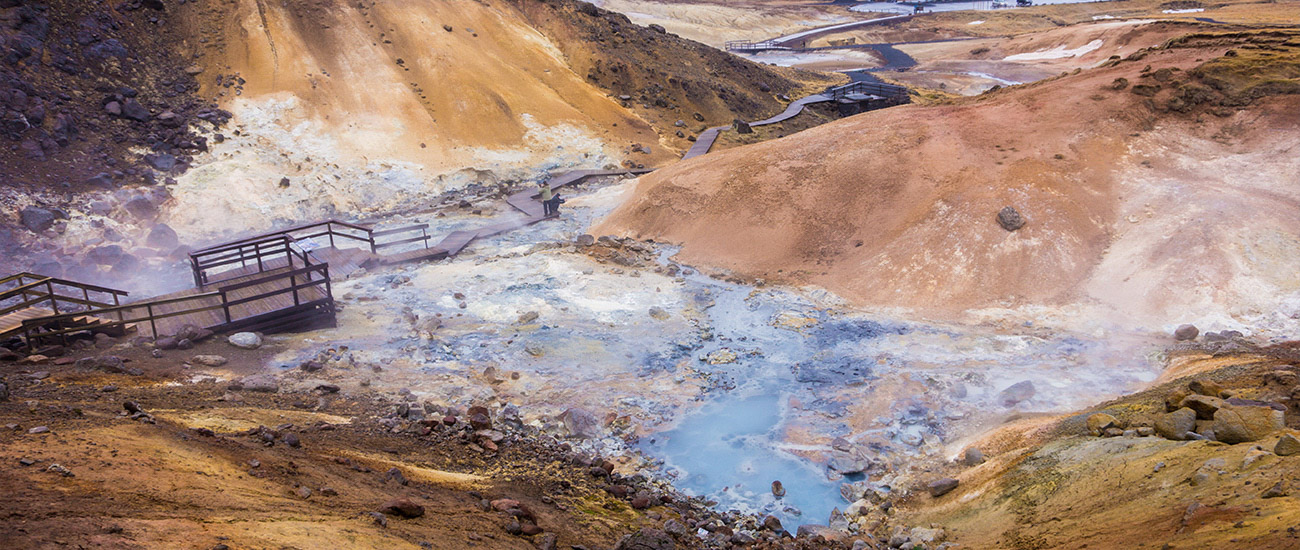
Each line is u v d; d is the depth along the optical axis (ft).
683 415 49.42
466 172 122.11
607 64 165.37
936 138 83.51
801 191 82.43
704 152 140.97
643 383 53.57
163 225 95.40
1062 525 29.76
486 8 167.12
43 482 21.04
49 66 114.11
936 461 42.96
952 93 234.79
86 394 35.76
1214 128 75.15
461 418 42.70
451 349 55.83
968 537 32.48
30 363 41.88
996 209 70.85
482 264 77.46
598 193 108.99
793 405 50.88
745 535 33.91
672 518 34.63
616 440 45.68
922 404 49.80
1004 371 53.42
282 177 110.22
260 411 37.99
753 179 86.17
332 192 111.86
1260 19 327.06
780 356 58.44
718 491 40.98
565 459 39.73
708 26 384.47
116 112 113.70
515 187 120.88
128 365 44.47
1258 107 74.54
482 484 32.63
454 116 137.18
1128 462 32.50
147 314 53.72
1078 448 36.37
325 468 29.12
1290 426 31.60
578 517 31.17
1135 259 64.08
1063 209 69.67
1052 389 49.98
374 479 29.32
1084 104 81.71
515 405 48.39
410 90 139.74
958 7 471.62
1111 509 29.40
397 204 115.24
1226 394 37.42
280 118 126.00
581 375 54.08
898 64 294.66
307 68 136.26
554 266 75.72
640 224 91.25
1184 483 28.55
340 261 76.48
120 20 129.49
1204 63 79.92
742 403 51.19
